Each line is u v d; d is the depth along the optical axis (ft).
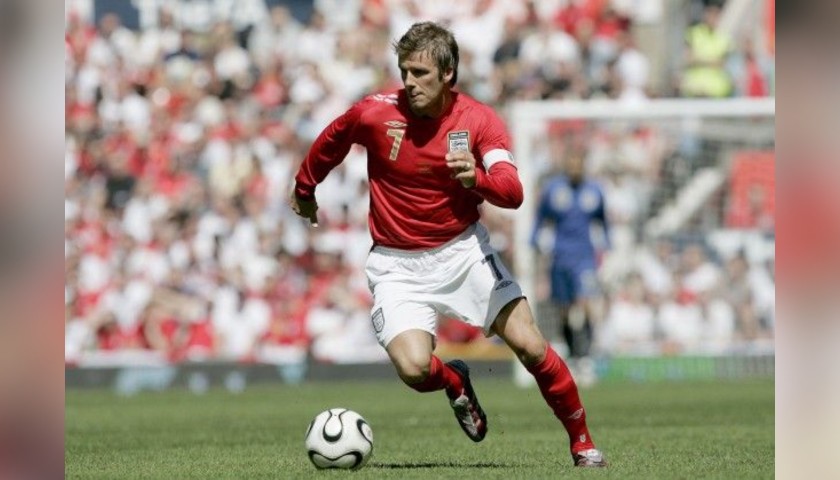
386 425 134.00
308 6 266.36
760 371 234.99
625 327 235.81
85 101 255.70
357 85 261.03
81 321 234.38
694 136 237.66
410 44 75.20
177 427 136.46
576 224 202.59
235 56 261.24
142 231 240.73
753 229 237.25
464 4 265.75
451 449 102.53
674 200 237.86
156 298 235.61
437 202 79.00
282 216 242.17
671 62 263.70
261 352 233.55
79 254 238.89
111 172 249.34
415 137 78.23
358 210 240.53
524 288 219.61
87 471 86.84
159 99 256.73
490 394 187.73
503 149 77.77
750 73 263.08
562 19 264.72
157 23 264.11
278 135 253.44
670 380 224.33
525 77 261.85
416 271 80.28
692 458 89.66
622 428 125.80
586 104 229.86
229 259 238.07
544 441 110.42
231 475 80.59
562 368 79.77
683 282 236.84
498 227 244.83
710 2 265.13
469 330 229.25
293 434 123.95
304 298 236.43
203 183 247.29
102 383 229.04
